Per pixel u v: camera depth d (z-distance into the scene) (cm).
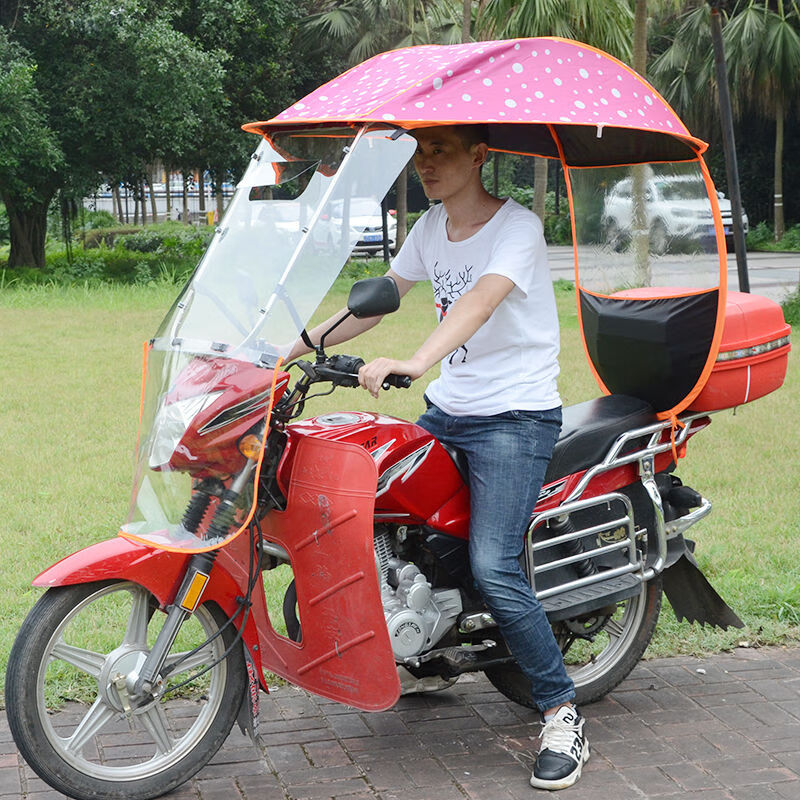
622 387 375
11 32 1964
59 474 651
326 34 2755
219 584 301
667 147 347
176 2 2112
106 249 2766
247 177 305
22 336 1288
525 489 314
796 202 3750
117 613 427
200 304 288
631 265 369
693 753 335
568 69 307
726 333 354
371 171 280
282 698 371
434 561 327
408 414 817
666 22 3562
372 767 325
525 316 316
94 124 2019
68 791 288
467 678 392
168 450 271
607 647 377
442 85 284
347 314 290
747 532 544
